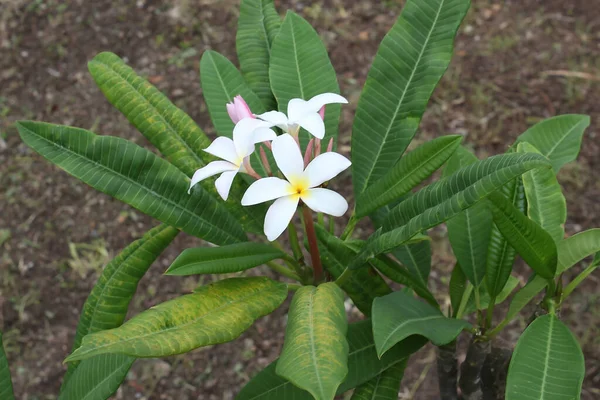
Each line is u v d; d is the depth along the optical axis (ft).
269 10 2.86
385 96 2.47
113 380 2.33
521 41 6.69
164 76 6.86
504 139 6.02
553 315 2.18
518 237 2.08
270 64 2.63
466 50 6.69
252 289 2.15
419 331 2.06
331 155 2.02
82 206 6.15
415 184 2.11
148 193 2.29
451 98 6.33
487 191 1.83
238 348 5.34
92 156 2.28
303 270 2.49
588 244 2.35
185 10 7.23
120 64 2.50
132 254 2.44
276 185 2.02
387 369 2.40
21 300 5.68
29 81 6.97
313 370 1.75
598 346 4.97
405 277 2.47
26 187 6.27
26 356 5.44
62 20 7.34
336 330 1.89
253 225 2.48
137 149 2.29
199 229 2.32
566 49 6.58
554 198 2.44
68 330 5.55
